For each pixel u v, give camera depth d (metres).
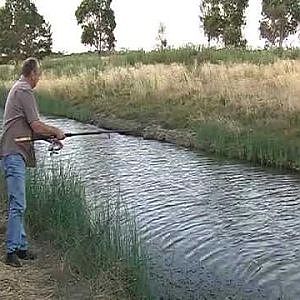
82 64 38.94
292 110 18.00
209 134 17.84
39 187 9.08
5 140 7.11
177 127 20.28
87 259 7.22
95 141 19.58
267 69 25.98
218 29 51.22
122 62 36.72
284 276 7.89
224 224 10.02
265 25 54.91
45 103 28.89
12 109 7.09
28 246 7.88
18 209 7.14
